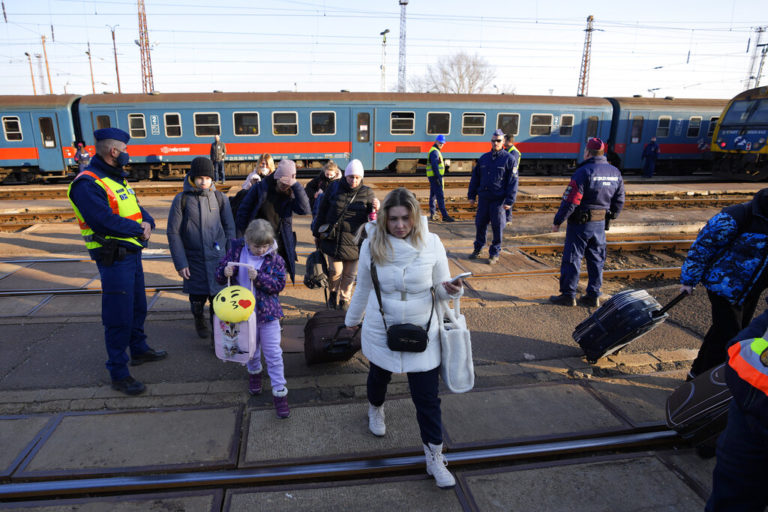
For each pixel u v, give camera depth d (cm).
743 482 194
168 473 273
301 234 874
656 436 316
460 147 1853
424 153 1839
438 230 926
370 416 308
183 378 375
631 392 369
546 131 1897
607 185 501
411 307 262
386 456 292
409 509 256
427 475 281
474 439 308
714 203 1271
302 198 448
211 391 356
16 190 1381
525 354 429
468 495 266
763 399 181
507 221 960
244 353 316
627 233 937
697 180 1895
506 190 657
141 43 3506
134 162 1742
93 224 320
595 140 497
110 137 332
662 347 449
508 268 672
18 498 257
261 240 312
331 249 473
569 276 534
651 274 711
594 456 305
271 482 272
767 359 184
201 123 1730
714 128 2003
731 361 198
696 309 543
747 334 199
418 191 1412
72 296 530
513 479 280
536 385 375
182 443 296
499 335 465
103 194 327
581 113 1908
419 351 258
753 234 310
